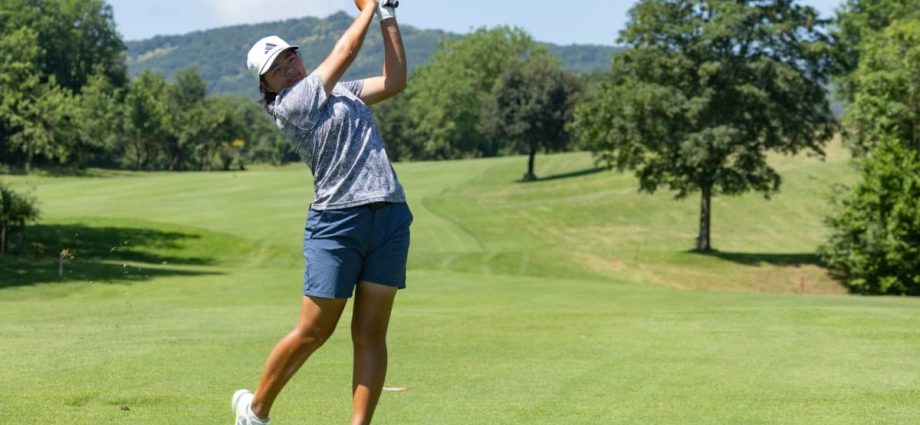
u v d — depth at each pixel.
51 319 15.38
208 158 146.25
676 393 8.12
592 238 58.62
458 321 15.43
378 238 5.20
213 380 8.52
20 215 37.03
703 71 47.59
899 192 38.75
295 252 43.66
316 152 5.14
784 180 74.75
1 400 7.21
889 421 6.91
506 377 9.05
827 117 49.47
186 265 38.47
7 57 40.31
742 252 53.38
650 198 71.50
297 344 5.32
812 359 10.39
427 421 6.84
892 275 39.59
